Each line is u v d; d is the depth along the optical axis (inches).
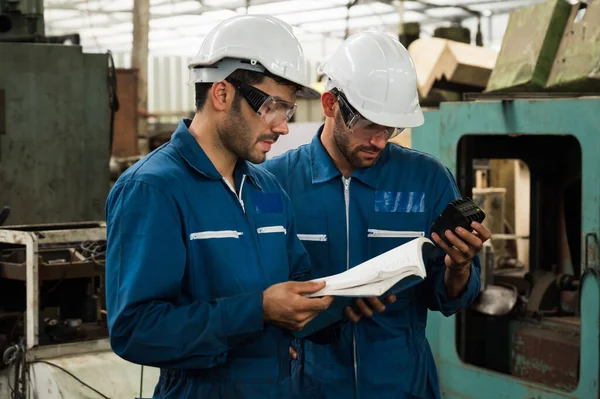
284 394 67.5
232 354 65.1
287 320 61.4
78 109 162.1
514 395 116.6
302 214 86.8
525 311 129.6
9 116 156.1
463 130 122.3
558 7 126.1
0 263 118.0
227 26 64.4
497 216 202.7
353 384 83.7
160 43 575.8
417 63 167.0
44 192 160.6
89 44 584.1
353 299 69.8
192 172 64.4
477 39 267.4
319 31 516.4
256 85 63.1
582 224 106.0
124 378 113.7
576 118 105.7
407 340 85.5
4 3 159.5
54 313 119.1
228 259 64.2
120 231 61.4
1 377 117.1
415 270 63.1
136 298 59.6
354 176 86.0
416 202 86.7
